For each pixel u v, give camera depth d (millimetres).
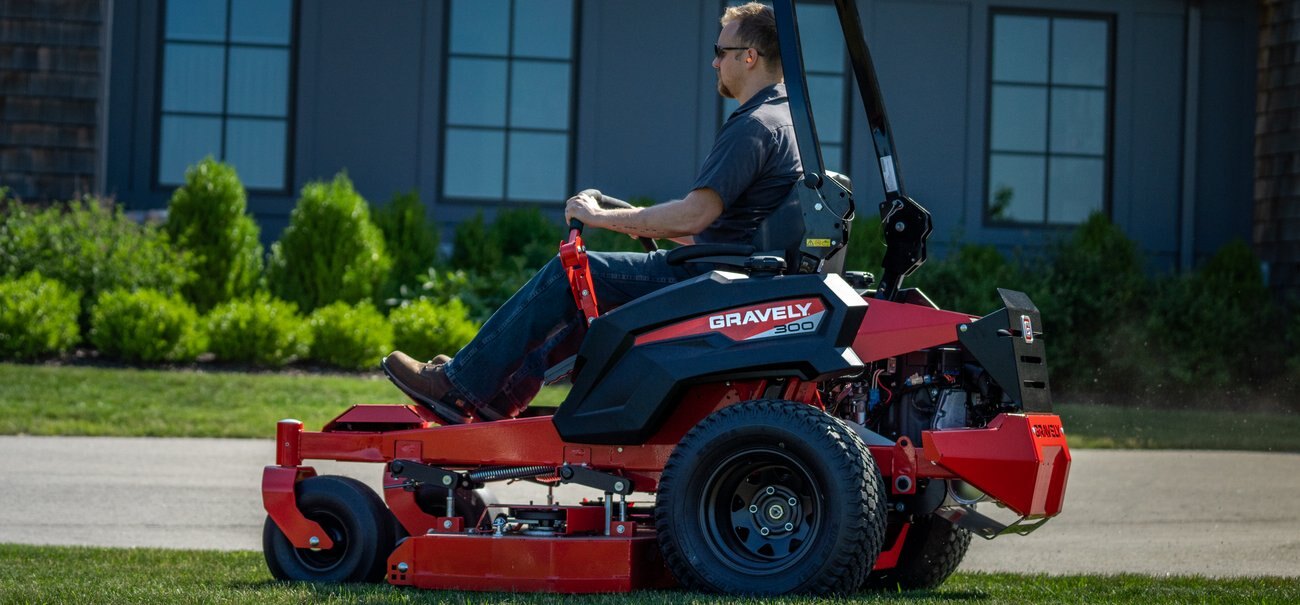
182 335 40344
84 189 46094
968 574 17359
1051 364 44812
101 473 26875
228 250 43562
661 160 50750
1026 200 52656
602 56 50594
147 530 21547
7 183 45875
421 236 46219
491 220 50312
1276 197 50719
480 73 50656
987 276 45188
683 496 13023
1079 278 45938
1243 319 45719
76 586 14352
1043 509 13203
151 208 48812
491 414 14953
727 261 13984
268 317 40656
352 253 44156
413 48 49750
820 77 51656
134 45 48844
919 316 13281
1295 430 37656
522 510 14570
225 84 49438
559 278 14383
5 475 26359
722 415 13016
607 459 14023
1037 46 52500
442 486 14633
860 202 51531
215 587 14273
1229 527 22922
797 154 14508
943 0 51594
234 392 36406
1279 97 50875
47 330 39875
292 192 49406
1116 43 52469
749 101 14656
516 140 50812
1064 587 15609
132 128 48812
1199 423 38938
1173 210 52656
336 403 35625
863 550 12453
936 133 51688
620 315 13648
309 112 49344
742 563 12891
